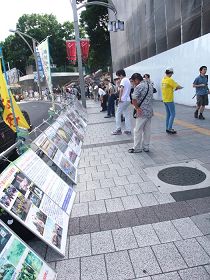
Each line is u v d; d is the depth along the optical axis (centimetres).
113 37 3384
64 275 283
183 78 1406
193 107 1300
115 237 335
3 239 242
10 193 296
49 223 325
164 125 953
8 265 230
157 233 334
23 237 339
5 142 652
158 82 1789
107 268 287
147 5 1923
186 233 328
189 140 716
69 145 635
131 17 2395
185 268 277
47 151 482
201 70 953
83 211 401
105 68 4962
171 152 627
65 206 390
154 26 1817
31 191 337
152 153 634
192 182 456
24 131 501
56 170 537
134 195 433
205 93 965
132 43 2452
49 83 1054
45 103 3088
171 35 1542
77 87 2927
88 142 812
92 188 475
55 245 306
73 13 1708
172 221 354
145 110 620
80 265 295
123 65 2927
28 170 361
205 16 1166
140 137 641
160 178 484
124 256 302
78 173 552
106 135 901
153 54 1894
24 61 7231
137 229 346
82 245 326
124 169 549
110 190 460
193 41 1271
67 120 811
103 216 383
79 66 1798
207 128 830
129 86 858
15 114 489
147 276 271
